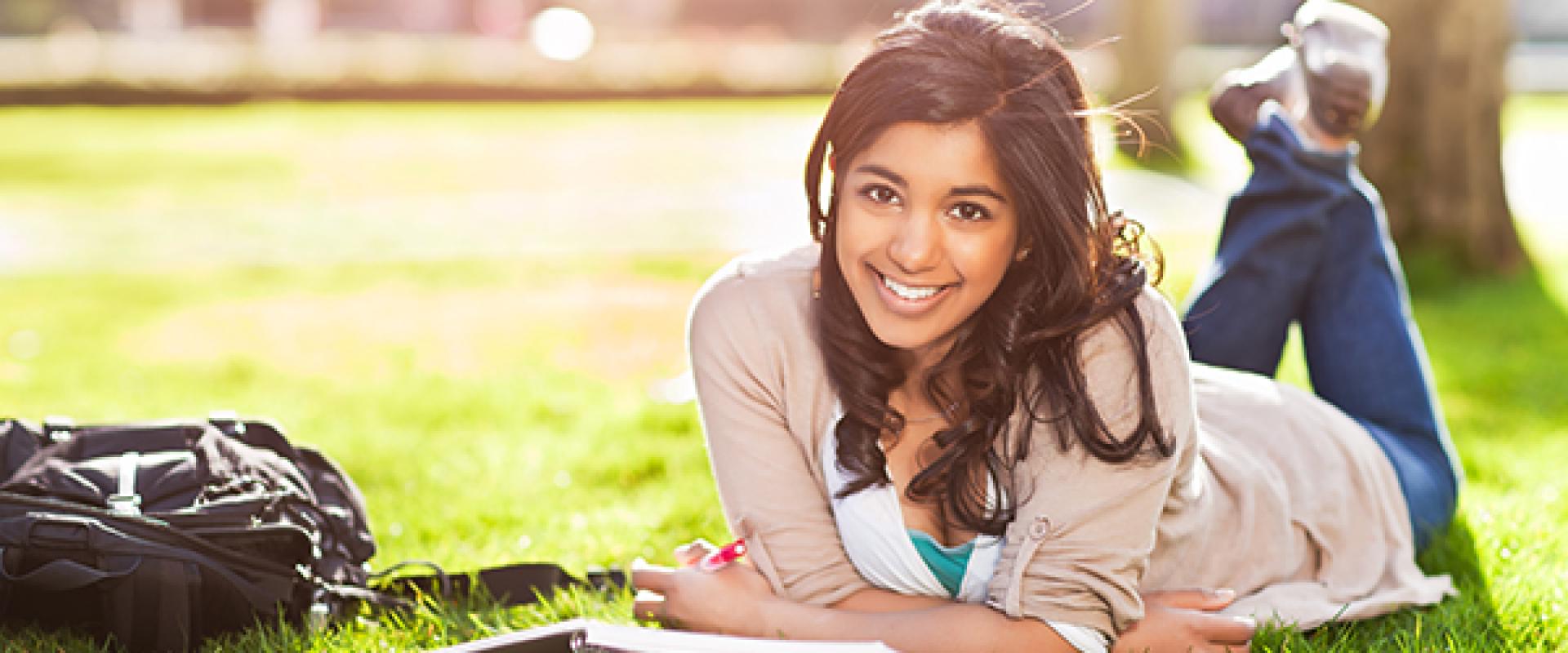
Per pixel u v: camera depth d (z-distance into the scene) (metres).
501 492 4.00
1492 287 7.95
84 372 5.99
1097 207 2.16
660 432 4.80
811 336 2.41
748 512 2.48
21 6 45.34
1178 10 16.95
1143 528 2.31
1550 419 4.91
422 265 9.34
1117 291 2.23
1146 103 16.91
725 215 12.16
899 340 2.18
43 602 2.73
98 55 29.02
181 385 5.75
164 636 2.65
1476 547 3.25
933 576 2.44
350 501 3.13
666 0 48.41
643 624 2.73
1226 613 2.66
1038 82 2.07
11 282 8.61
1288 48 3.45
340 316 7.53
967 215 2.09
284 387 5.73
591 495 4.00
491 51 31.28
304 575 2.81
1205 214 11.41
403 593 3.10
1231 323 3.37
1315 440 2.94
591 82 26.31
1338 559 2.88
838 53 30.56
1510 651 2.70
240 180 14.40
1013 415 2.30
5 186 13.68
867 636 2.38
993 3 2.17
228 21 48.38
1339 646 2.69
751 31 44.75
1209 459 2.74
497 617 2.92
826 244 2.29
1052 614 2.29
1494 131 8.24
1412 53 8.17
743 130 20.56
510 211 12.35
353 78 25.55
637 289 8.43
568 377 5.90
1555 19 40.94
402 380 5.82
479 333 7.04
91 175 14.59
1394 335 3.31
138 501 2.75
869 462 2.36
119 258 9.75
